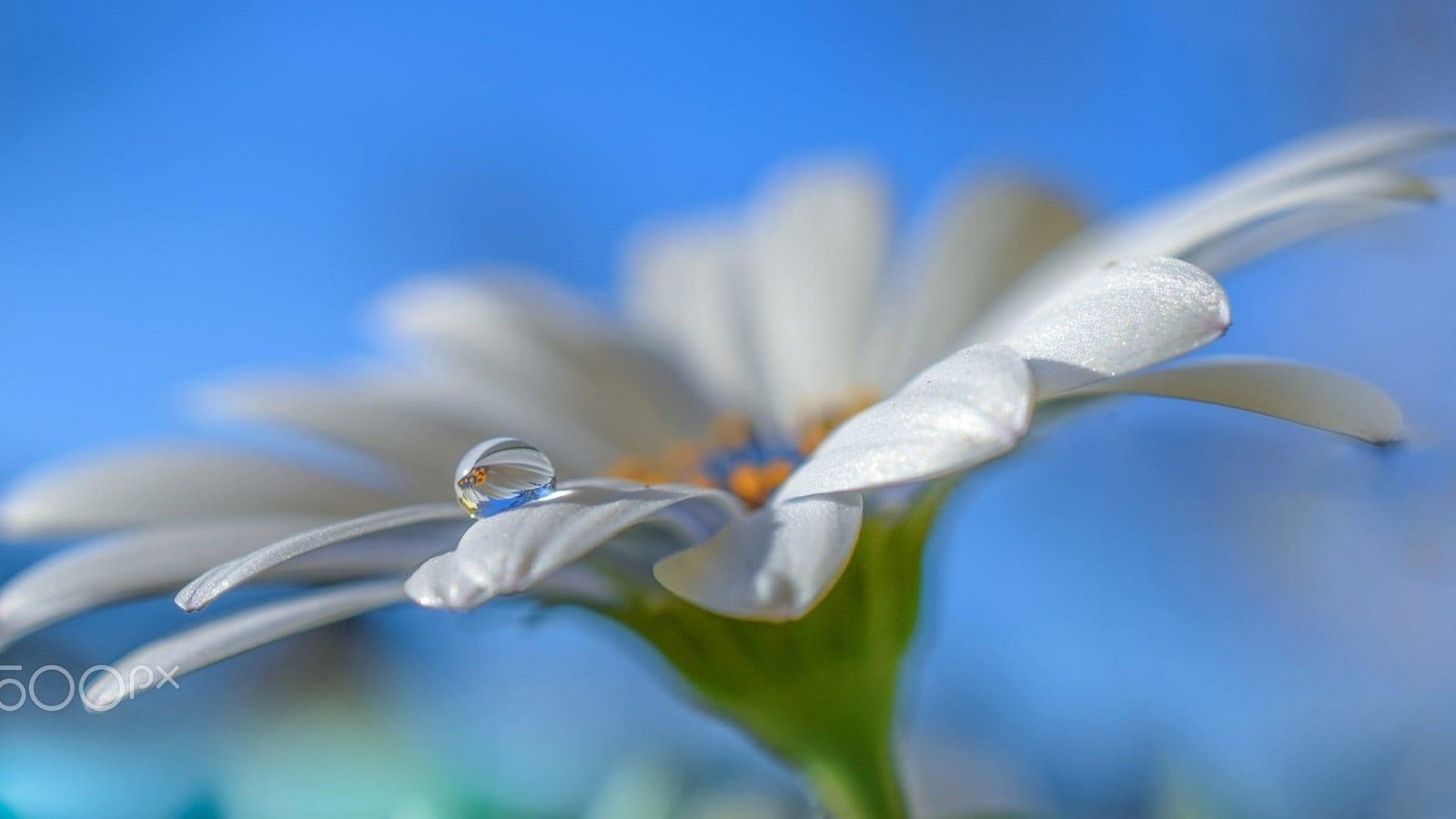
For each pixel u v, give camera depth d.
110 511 0.16
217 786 0.16
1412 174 0.15
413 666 0.19
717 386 0.20
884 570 0.15
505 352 0.19
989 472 0.16
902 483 0.13
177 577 0.15
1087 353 0.13
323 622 0.14
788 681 0.15
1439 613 0.23
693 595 0.13
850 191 0.20
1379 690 0.23
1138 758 0.22
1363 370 0.26
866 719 0.15
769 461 0.18
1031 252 0.19
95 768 0.16
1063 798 0.22
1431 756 0.20
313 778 0.17
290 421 0.18
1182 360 0.14
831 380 0.20
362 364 0.19
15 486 0.17
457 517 0.14
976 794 0.22
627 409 0.19
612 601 0.15
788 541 0.13
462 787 0.17
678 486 0.14
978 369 0.13
